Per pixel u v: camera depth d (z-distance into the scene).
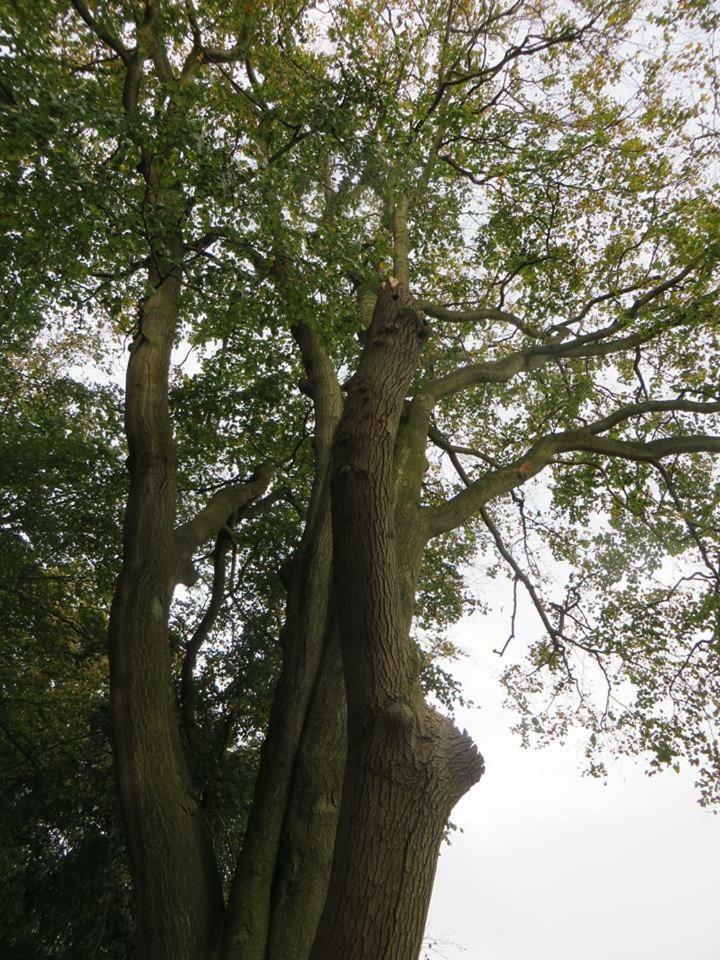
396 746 3.95
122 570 7.20
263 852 6.52
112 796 12.25
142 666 6.73
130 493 7.63
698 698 12.50
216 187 8.55
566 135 10.91
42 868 11.89
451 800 4.01
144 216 8.23
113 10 9.48
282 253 9.66
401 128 9.91
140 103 9.65
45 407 16.88
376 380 4.88
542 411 13.78
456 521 7.70
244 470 15.84
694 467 12.73
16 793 12.68
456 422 15.41
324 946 3.67
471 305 12.12
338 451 4.71
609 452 9.25
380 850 3.78
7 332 13.96
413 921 3.72
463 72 11.16
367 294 10.81
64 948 11.52
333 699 6.94
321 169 10.70
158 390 8.11
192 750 11.51
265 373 15.07
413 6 11.44
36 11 8.59
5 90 7.49
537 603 11.91
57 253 8.61
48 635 15.73
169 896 6.08
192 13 10.16
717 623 11.77
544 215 11.71
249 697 13.30
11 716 14.84
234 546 13.17
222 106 9.88
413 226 11.96
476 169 11.47
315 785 6.64
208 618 11.84
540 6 11.11
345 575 4.34
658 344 12.54
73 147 7.48
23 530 15.10
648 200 11.21
